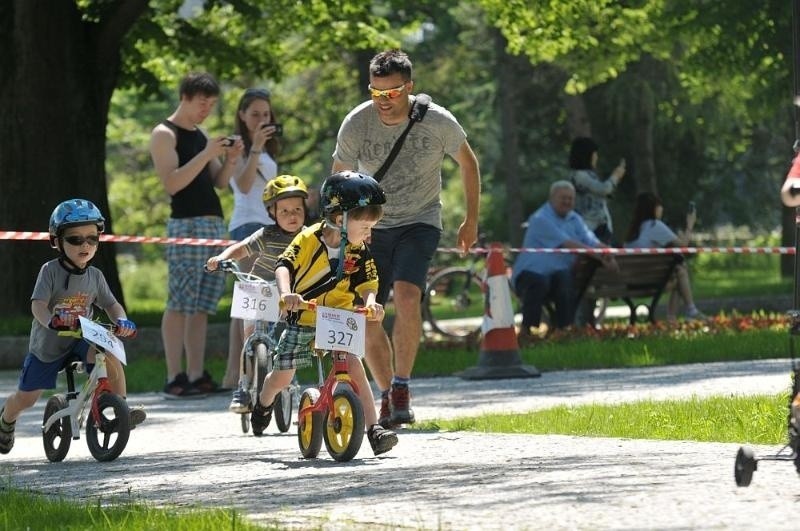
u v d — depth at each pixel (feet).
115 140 479.41
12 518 64.49
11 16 209.56
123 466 84.79
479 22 418.92
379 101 99.14
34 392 90.43
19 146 208.33
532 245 187.11
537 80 420.36
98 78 214.28
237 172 138.82
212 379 141.38
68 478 80.38
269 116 140.36
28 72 208.33
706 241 489.26
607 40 277.44
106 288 91.20
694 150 432.25
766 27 269.03
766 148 430.20
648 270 201.87
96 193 212.43
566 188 187.52
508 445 85.25
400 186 101.35
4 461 91.71
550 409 104.63
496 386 134.10
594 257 189.98
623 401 110.22
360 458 82.43
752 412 92.99
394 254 102.37
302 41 320.70
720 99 350.02
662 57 286.05
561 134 445.78
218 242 137.59
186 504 67.15
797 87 68.13
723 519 56.08
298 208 102.78
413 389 135.33
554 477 69.77
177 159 139.74
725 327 191.11
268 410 96.43
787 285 313.32
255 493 69.97
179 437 101.91
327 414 82.38
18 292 207.31
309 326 87.45
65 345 90.17
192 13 285.84
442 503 63.26
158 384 147.84
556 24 264.72
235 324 138.72
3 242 207.92
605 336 181.47
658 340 169.58
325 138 430.20
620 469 71.61
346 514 61.46
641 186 369.09
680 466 71.67
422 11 353.51
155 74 281.33
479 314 293.23
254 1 260.83
